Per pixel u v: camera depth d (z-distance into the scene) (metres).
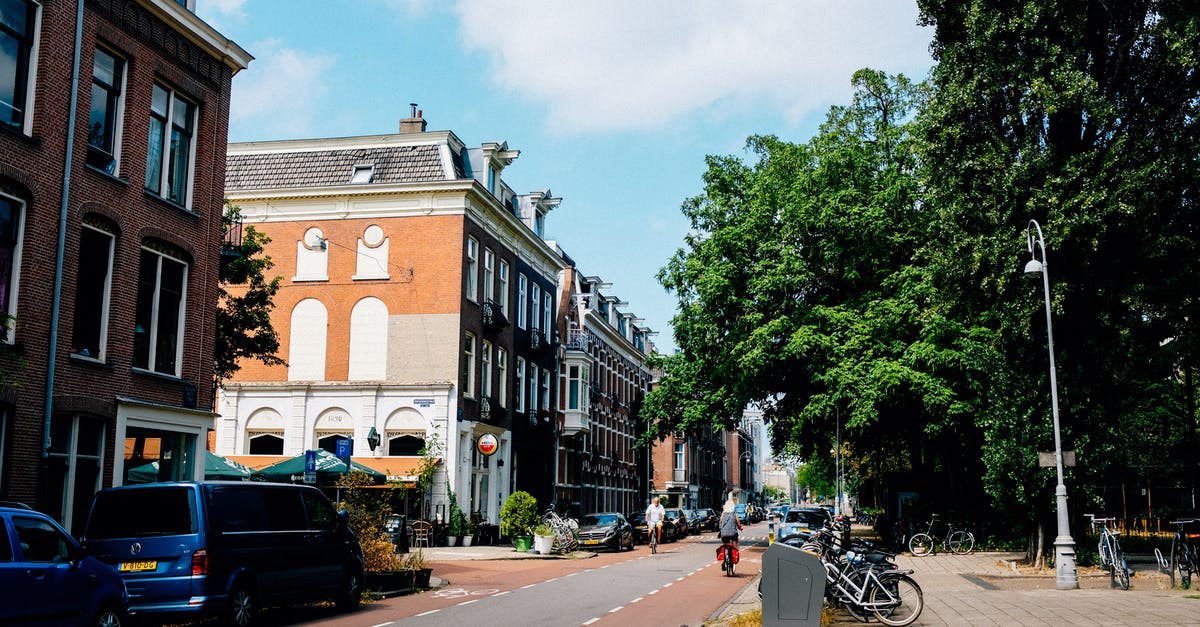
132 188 17.53
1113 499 38.66
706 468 94.44
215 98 20.23
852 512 86.62
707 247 32.47
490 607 15.13
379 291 33.34
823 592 10.89
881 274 30.17
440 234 33.28
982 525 30.56
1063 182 19.25
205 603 11.58
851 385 27.72
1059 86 19.47
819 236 30.69
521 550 29.91
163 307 18.67
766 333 29.27
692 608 15.03
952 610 13.88
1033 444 20.52
